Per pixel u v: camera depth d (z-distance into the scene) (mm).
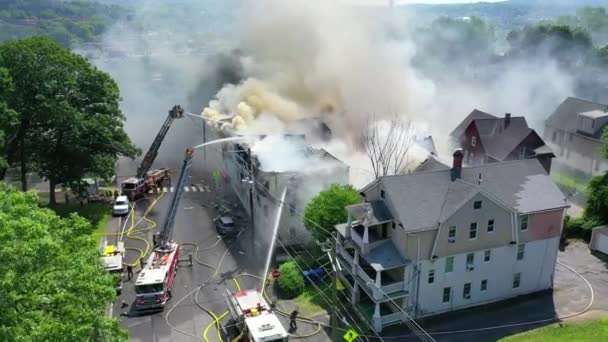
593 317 31219
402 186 30625
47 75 43656
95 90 47188
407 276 30094
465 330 30156
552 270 34031
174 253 36094
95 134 46094
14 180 57031
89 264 21219
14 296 16656
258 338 26891
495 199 30531
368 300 32781
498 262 32188
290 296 34000
